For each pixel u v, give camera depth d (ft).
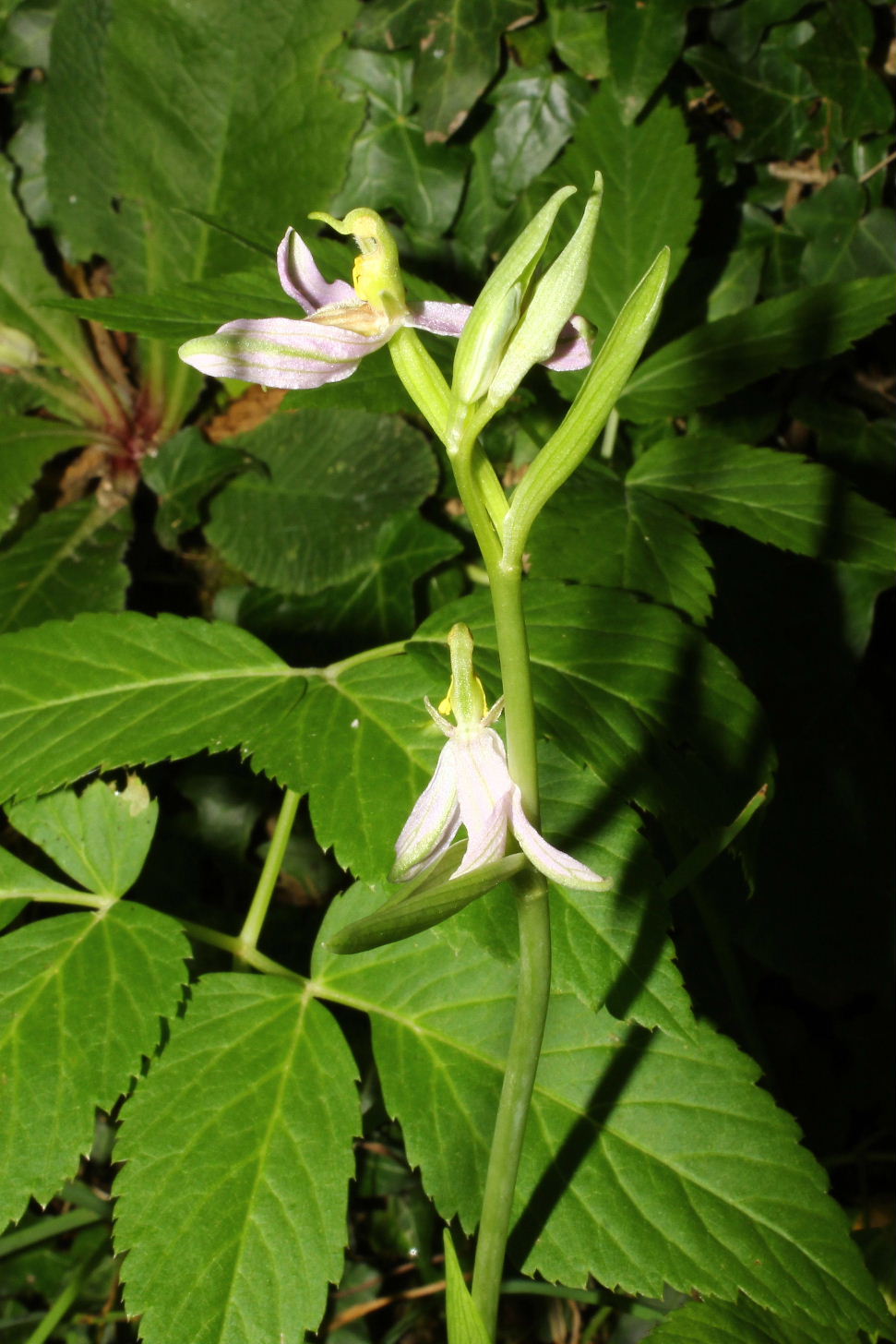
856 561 0.89
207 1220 0.75
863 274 1.27
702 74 1.22
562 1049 0.80
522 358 0.61
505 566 0.63
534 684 0.80
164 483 1.25
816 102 1.24
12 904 0.83
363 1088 1.19
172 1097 0.78
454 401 0.61
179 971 0.81
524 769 0.64
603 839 0.78
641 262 1.05
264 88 1.23
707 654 0.82
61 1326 1.18
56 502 1.35
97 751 0.80
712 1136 0.78
